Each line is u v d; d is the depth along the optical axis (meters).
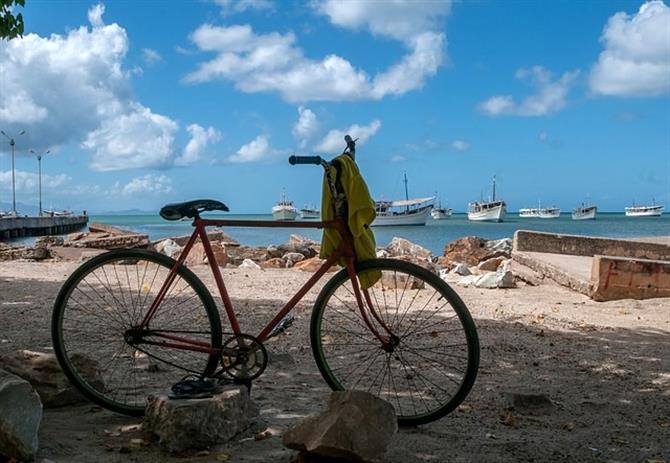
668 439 4.12
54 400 4.36
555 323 8.41
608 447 3.96
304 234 33.38
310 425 3.47
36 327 7.40
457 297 4.09
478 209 148.62
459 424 4.31
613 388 5.33
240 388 3.97
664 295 10.58
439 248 43.50
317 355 4.38
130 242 21.64
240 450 3.65
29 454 3.34
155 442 3.72
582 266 13.03
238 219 4.27
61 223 91.19
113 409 4.27
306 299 9.91
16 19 8.42
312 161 4.14
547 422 4.41
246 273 13.32
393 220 102.06
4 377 3.54
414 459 3.66
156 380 4.90
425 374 5.42
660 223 134.38
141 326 4.35
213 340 4.21
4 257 18.28
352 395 3.54
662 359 6.44
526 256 14.56
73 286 4.32
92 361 4.47
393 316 6.28
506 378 5.52
